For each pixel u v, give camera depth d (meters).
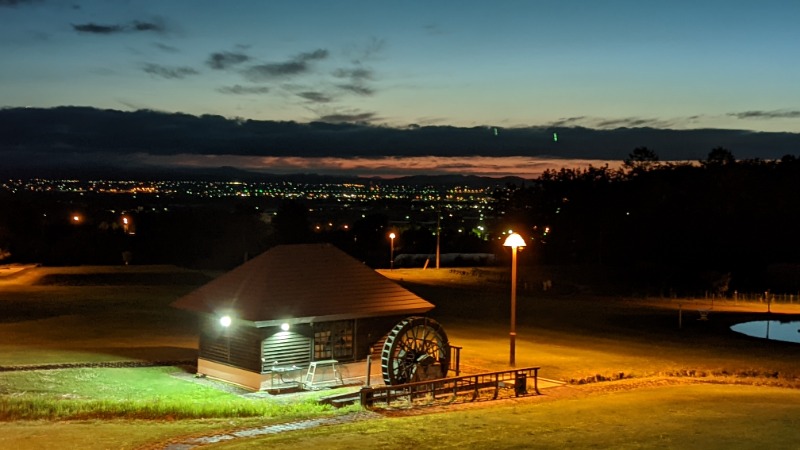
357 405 24.31
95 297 50.38
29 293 51.59
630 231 93.56
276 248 29.80
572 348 38.53
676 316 53.44
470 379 27.50
